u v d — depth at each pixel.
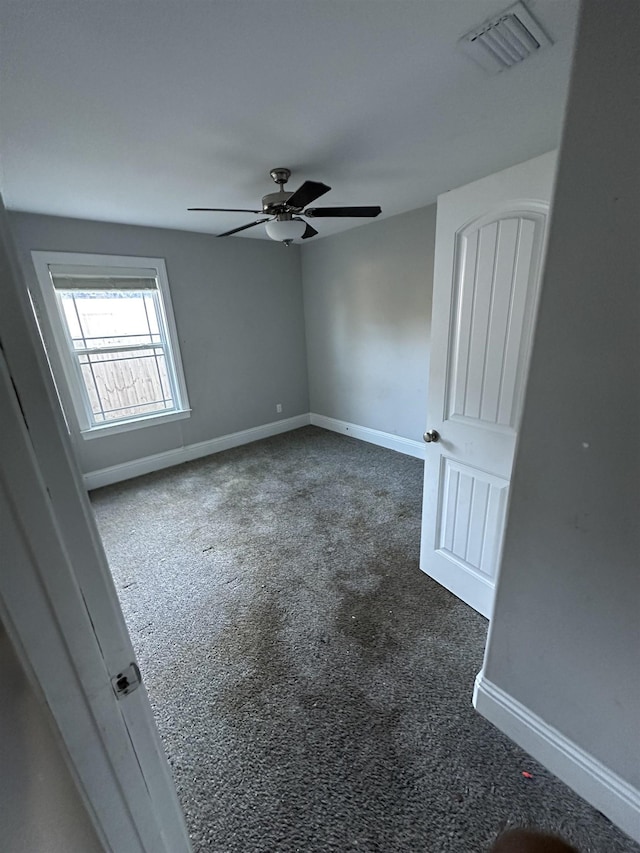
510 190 1.31
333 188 2.62
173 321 3.68
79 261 3.06
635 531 0.87
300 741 1.31
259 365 4.47
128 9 1.01
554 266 0.87
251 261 4.14
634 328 0.77
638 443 0.82
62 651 0.48
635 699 0.95
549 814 1.08
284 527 2.70
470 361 1.60
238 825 1.10
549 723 1.17
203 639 1.76
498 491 1.62
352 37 1.17
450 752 1.25
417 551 2.36
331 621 1.84
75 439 3.30
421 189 2.67
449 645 1.68
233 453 4.22
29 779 0.51
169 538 2.62
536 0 1.05
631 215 0.73
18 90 1.33
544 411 0.97
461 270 1.55
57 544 0.45
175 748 1.31
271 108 1.55
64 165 1.97
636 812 1.00
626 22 0.66
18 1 0.96
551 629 1.09
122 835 0.62
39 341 0.41
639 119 0.69
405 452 4.02
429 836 1.06
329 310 4.39
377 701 1.44
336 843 1.05
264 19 1.08
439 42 1.21
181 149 1.88
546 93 1.51
